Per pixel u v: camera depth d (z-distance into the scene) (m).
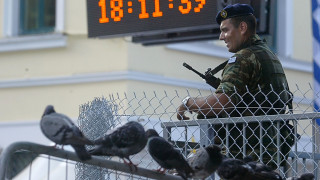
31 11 17.16
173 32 9.92
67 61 16.62
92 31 10.21
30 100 16.92
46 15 17.02
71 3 16.70
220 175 6.25
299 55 18.45
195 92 15.34
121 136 5.94
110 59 16.08
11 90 17.09
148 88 15.83
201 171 6.23
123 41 15.94
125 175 6.61
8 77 17.16
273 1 9.57
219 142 7.11
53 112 5.70
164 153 6.01
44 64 16.86
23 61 17.06
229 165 6.19
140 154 7.04
